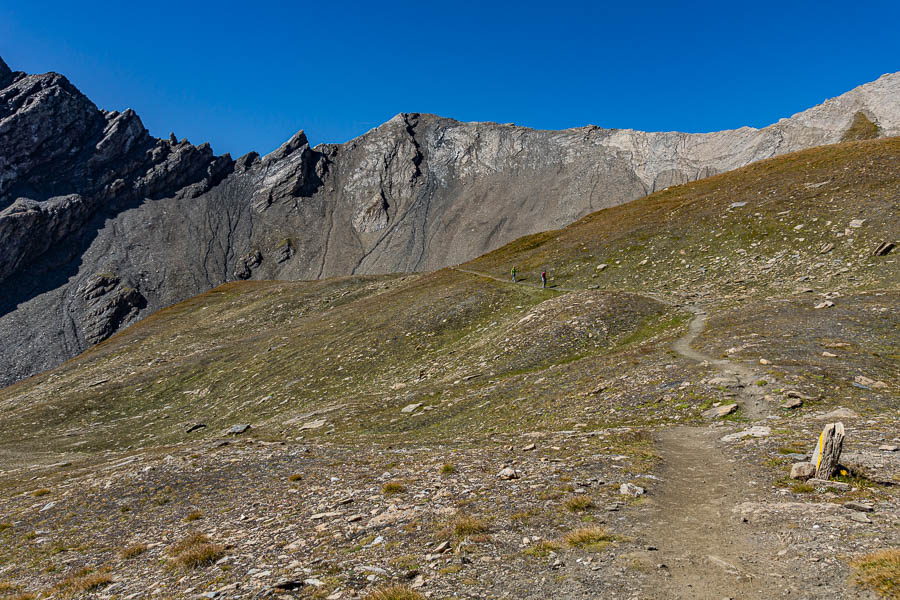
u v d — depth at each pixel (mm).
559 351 45062
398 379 52156
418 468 21312
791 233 63406
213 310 124750
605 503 13430
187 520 19156
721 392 25859
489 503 14648
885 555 8273
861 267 49031
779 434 18734
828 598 7664
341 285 122938
